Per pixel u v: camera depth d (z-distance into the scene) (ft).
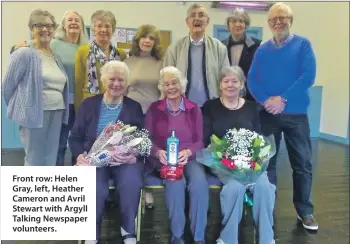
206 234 7.39
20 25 14.25
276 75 7.47
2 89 7.13
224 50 8.36
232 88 6.90
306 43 7.30
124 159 6.39
